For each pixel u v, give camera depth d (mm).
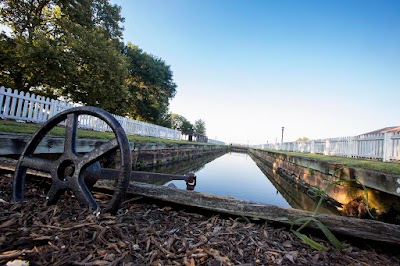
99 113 2041
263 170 14859
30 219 1612
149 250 1433
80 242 1375
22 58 10070
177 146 13000
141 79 27000
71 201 2090
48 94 13094
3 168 2828
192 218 2121
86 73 13016
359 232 1843
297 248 1691
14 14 12422
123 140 1928
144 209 2238
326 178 6121
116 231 1582
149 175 3404
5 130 4113
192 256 1406
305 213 2010
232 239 1708
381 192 3904
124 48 25172
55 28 12992
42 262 1144
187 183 3824
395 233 1782
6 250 1188
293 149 17188
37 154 4191
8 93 6984
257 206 2117
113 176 2508
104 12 18031
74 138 2125
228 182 8461
